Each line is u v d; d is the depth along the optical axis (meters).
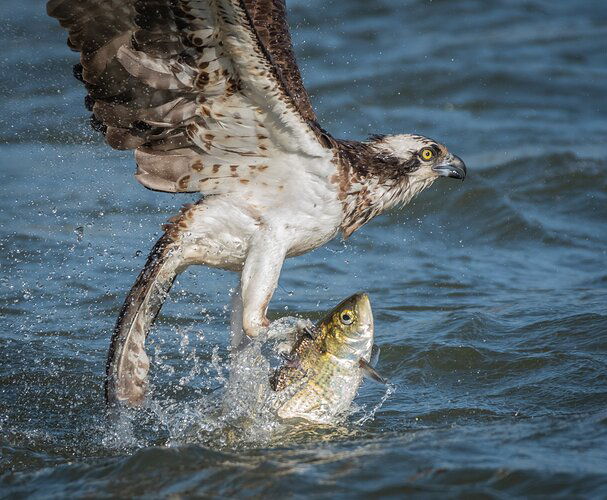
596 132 21.80
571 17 28.75
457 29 27.31
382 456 9.38
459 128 21.91
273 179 10.62
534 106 23.19
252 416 10.54
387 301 14.94
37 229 16.89
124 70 9.90
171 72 9.88
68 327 13.72
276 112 10.02
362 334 10.24
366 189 11.05
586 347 12.50
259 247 10.64
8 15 25.30
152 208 17.83
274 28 11.78
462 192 18.84
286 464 9.28
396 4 28.28
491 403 11.11
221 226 10.66
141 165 10.70
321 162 10.55
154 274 10.56
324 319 10.45
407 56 25.38
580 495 8.39
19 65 23.23
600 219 18.33
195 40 9.50
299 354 10.50
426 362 12.35
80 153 19.97
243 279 10.68
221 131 10.31
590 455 9.23
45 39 24.55
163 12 9.31
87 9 9.49
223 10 9.15
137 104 10.20
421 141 11.62
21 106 21.77
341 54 25.33
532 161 20.11
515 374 11.92
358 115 22.39
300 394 10.46
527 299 14.77
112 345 10.42
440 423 10.57
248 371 10.70
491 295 15.15
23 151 19.94
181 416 10.88
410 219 18.25
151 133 10.48
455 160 11.75
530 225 17.92
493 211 18.38
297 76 11.45
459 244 17.52
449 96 23.53
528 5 29.22
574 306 14.10
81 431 10.70
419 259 16.84
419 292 15.38
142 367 10.46
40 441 10.40
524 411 10.81
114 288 15.01
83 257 16.02
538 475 8.77
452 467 9.00
